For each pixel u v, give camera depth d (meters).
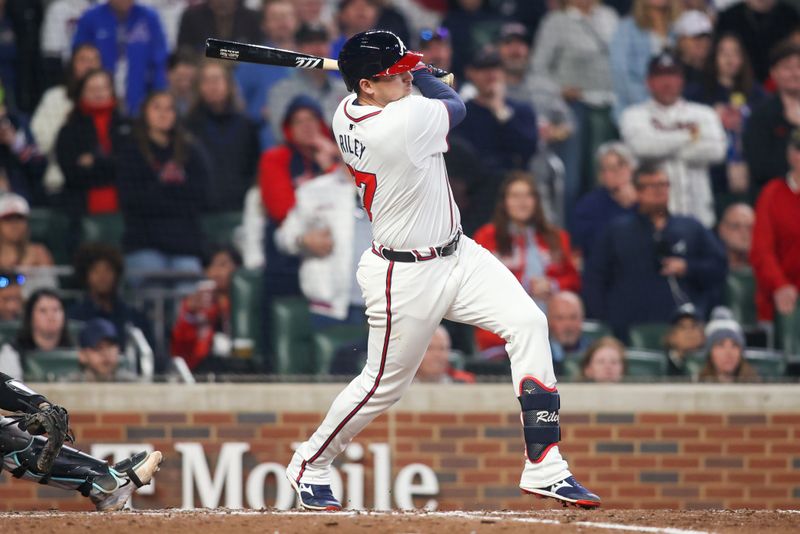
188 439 26.38
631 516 15.00
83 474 16.00
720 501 26.98
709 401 27.06
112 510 16.20
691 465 26.97
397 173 14.30
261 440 26.44
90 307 28.20
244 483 26.41
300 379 27.17
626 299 29.97
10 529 13.65
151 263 29.67
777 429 27.05
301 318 28.78
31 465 15.64
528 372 14.94
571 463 26.91
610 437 26.91
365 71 14.30
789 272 30.98
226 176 30.66
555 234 29.75
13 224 29.84
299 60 15.38
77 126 30.53
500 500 26.55
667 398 26.97
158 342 28.56
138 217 30.02
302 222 29.28
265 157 30.09
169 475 26.31
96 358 27.12
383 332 14.98
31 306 27.33
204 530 13.45
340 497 26.36
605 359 27.94
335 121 14.81
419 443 26.53
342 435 15.76
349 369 27.98
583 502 14.95
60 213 30.42
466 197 29.80
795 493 27.02
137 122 30.30
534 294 29.31
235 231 30.19
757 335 30.38
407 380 15.41
